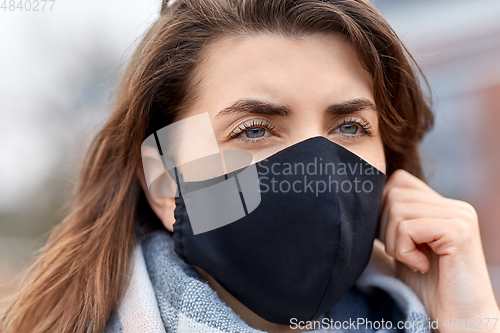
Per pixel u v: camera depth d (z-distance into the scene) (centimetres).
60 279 120
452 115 285
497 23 270
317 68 98
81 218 132
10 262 265
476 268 102
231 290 103
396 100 123
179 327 96
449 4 273
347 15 103
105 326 106
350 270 102
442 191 227
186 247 103
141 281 109
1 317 131
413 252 108
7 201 381
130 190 124
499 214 278
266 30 100
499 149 276
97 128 152
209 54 104
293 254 97
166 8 122
